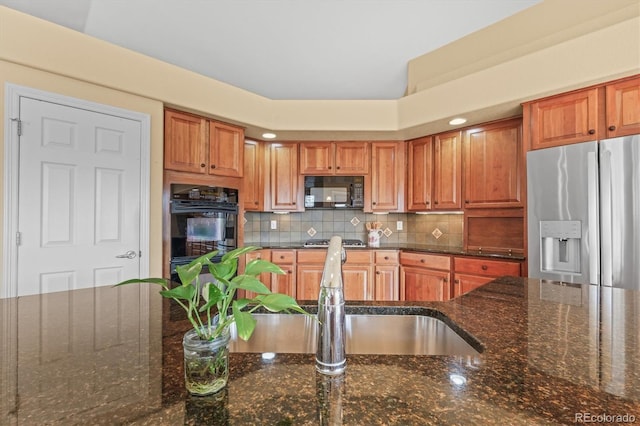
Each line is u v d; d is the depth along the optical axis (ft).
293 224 12.98
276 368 1.91
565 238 6.73
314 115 10.45
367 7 7.77
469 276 9.11
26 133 6.19
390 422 1.37
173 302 3.61
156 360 2.03
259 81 11.35
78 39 6.76
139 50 9.49
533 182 7.30
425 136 10.93
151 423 1.36
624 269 5.99
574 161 6.67
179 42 9.12
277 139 11.65
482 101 8.29
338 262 2.20
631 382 1.73
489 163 9.29
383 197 11.56
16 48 6.04
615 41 6.35
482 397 1.58
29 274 6.20
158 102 8.04
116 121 7.34
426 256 10.14
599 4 7.13
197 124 8.97
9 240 6.00
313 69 10.62
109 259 7.20
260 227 12.80
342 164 11.64
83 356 2.09
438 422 1.37
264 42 9.18
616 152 6.16
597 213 6.33
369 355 2.11
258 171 11.57
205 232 9.07
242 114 9.70
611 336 2.47
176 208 8.39
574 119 6.96
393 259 10.91
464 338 2.66
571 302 3.55
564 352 2.16
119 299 3.75
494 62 8.70
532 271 7.29
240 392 1.62
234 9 7.79
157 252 7.96
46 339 2.43
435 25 8.47
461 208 9.94
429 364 1.97
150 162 7.87
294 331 3.55
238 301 1.68
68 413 1.42
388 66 10.52
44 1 7.35
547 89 7.18
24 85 6.17
